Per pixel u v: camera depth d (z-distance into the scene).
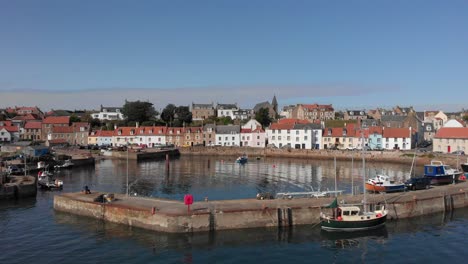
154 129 165.00
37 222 46.59
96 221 46.41
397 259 36.03
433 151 117.88
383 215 44.00
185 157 136.25
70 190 68.19
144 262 34.78
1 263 34.53
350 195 53.47
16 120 181.25
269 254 36.81
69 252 37.03
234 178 83.12
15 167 85.88
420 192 54.94
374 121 172.00
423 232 43.41
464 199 54.12
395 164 109.75
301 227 44.09
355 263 35.12
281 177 84.50
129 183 76.19
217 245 38.78
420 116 196.50
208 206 45.41
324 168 101.19
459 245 39.50
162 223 41.75
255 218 43.34
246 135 160.12
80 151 133.12
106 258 35.66
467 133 116.25
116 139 164.00
